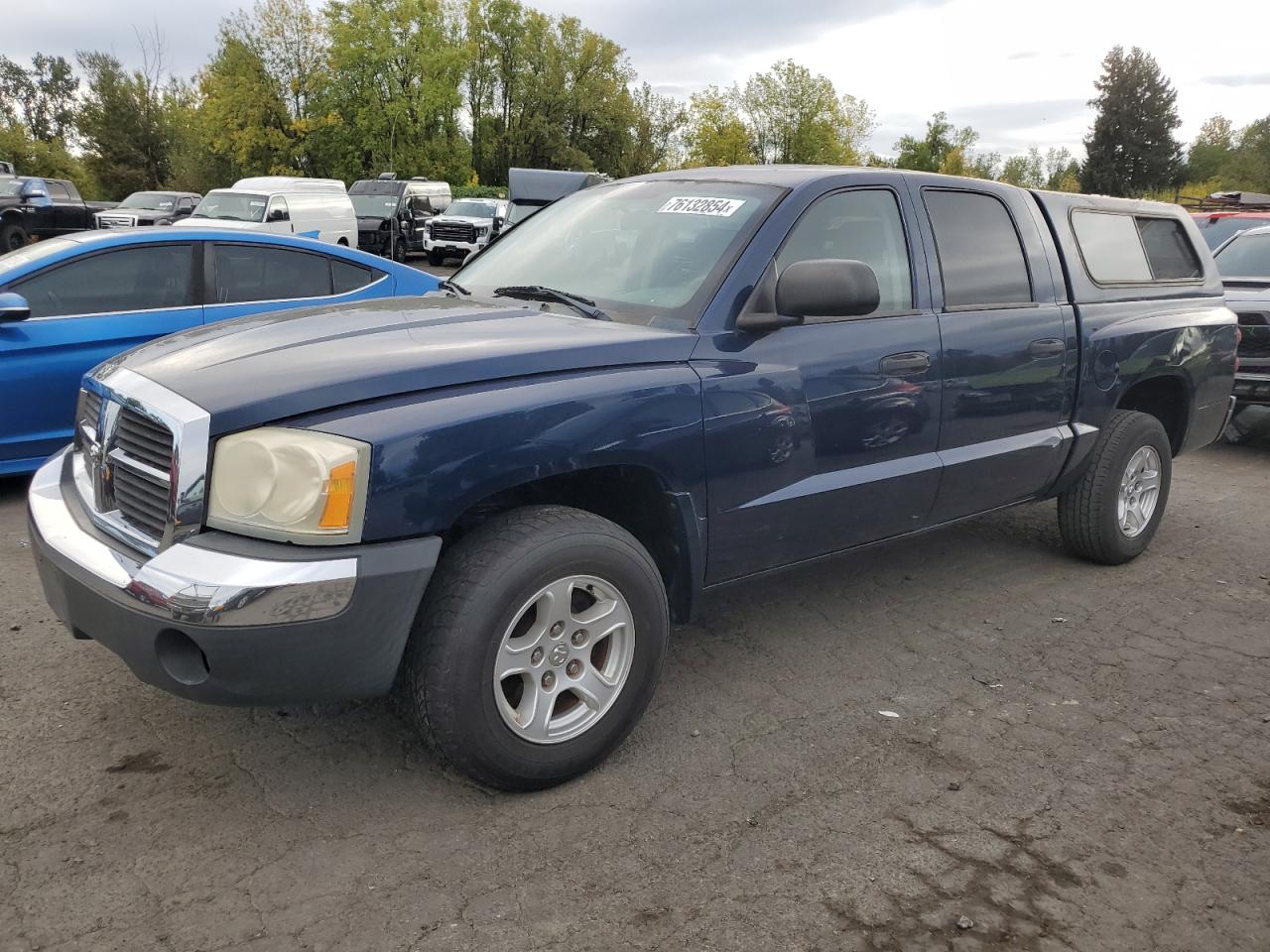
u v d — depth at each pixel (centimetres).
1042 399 437
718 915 236
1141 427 488
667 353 306
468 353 276
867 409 360
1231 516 625
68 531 279
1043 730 336
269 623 235
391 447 247
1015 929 235
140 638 244
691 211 367
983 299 413
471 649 260
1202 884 254
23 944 219
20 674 348
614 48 6844
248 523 244
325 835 263
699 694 355
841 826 275
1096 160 9038
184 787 283
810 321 347
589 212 407
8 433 539
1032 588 475
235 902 235
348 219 2159
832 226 363
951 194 414
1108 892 250
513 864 253
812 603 448
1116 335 468
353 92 4856
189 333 325
